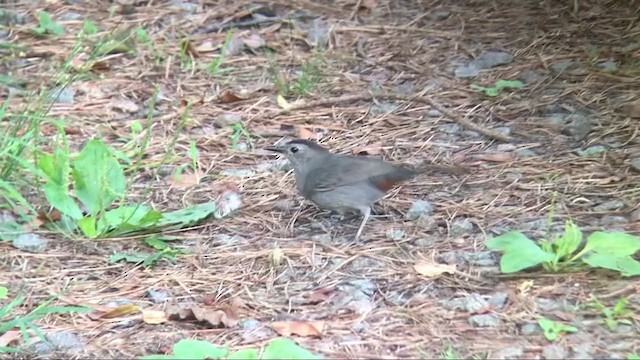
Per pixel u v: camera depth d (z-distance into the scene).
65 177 9.92
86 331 8.23
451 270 8.88
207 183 10.75
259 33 14.25
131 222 9.73
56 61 13.41
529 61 13.21
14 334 8.16
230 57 13.66
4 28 14.24
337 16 14.68
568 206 9.97
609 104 12.02
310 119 12.10
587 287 8.59
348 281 8.84
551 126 11.65
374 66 13.32
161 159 11.19
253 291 8.77
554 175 10.56
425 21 14.48
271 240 9.62
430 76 13.02
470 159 11.02
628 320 8.09
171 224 9.88
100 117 12.11
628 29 13.84
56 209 10.08
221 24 14.46
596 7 14.49
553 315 8.20
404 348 7.84
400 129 11.79
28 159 10.80
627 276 8.70
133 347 7.98
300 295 8.66
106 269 9.17
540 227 9.61
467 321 8.20
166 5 14.97
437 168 10.44
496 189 10.38
